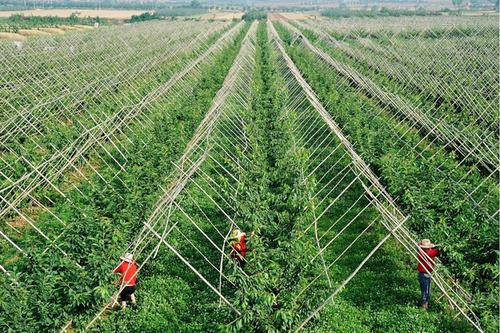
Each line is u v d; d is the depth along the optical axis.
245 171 21.08
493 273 14.23
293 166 21.59
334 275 17.27
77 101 33.16
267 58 57.44
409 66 46.53
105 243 16.25
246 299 12.48
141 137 27.78
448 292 15.46
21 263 17.27
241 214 17.72
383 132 26.55
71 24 125.81
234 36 92.25
